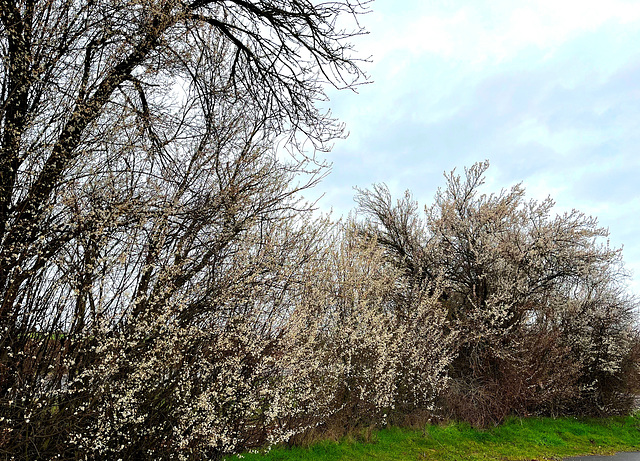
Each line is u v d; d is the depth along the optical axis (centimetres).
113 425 509
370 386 1034
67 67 486
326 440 916
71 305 490
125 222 505
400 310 1298
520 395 1426
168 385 580
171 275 546
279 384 756
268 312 732
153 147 566
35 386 461
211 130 629
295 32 706
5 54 458
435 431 1181
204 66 677
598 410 1723
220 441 668
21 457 449
